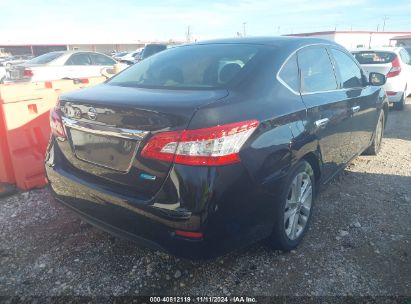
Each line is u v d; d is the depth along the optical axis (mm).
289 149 2604
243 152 2211
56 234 3178
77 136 2574
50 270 2701
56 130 2771
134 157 2221
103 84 3033
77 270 2697
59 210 3613
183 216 2074
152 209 2156
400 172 4648
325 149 3227
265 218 2482
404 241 3070
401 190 4094
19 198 3896
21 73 11102
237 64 2766
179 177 2070
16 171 4027
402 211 3598
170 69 2957
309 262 2783
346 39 34750
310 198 3098
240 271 2676
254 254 2869
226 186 2121
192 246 2119
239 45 3113
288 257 2842
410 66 9445
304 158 2975
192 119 2076
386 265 2756
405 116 8359
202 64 2891
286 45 3078
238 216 2236
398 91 8578
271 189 2455
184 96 2324
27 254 2895
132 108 2182
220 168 2094
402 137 6457
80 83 5137
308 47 3293
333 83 3572
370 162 5020
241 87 2504
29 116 4113
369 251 2928
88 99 2430
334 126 3352
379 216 3494
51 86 4727
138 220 2242
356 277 2617
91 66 12281
